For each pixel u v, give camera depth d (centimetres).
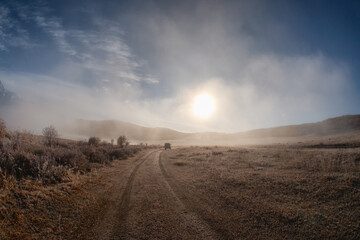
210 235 452
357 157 1124
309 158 1277
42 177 711
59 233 424
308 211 543
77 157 1086
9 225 398
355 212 511
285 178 855
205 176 1037
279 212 548
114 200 674
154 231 464
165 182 952
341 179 750
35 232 407
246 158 1591
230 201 655
